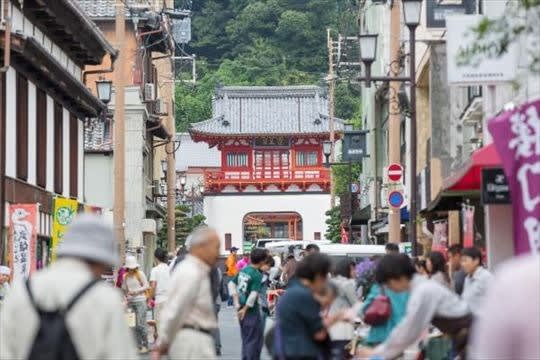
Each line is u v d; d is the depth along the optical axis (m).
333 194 92.12
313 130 114.19
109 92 45.22
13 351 8.91
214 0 149.00
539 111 13.80
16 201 35.03
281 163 116.38
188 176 142.00
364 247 35.34
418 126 43.56
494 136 14.06
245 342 24.42
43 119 39.75
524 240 13.71
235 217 116.31
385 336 16.22
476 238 27.83
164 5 67.56
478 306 17.09
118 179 40.47
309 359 13.11
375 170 60.69
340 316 13.64
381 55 60.88
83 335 8.70
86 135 61.66
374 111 62.22
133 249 58.25
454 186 22.44
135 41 65.50
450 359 15.96
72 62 46.41
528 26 14.90
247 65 143.12
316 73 142.38
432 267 20.52
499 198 18.27
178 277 14.34
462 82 20.48
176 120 150.50
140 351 30.62
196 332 14.51
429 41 35.34
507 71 20.38
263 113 116.44
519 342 5.45
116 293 8.98
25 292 8.88
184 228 87.88
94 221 9.05
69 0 39.16
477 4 30.45
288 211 116.12
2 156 32.94
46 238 39.88
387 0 51.47
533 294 5.47
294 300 13.14
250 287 24.33
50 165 41.34
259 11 144.62
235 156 116.44
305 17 142.00
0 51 33.03
